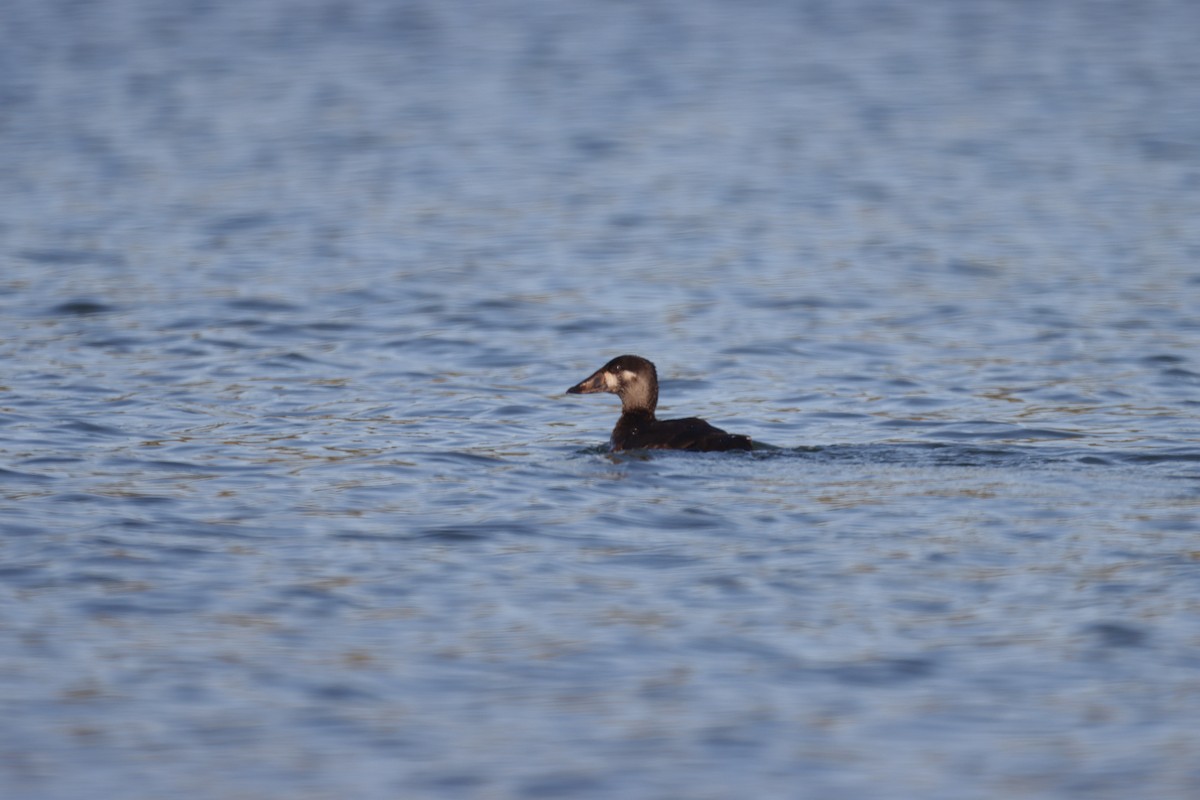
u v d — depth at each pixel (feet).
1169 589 52.75
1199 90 223.51
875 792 39.86
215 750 42.19
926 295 112.57
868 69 249.96
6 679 46.32
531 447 74.54
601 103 220.02
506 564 56.18
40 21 300.81
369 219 143.95
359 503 63.98
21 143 185.06
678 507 62.69
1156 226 136.67
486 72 248.52
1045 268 120.88
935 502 62.90
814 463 68.90
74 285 115.55
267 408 82.74
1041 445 74.02
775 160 177.17
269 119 204.85
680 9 325.83
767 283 117.29
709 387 88.63
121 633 49.75
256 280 118.11
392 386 88.58
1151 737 42.57
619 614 51.37
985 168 169.68
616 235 136.67
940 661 47.52
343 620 51.01
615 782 40.37
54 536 58.85
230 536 59.41
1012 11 318.65
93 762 41.52
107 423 78.38
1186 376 89.56
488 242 133.59
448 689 45.83
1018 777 40.55
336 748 42.29
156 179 163.73
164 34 285.84
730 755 41.81
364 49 271.69
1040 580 53.98
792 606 51.93
